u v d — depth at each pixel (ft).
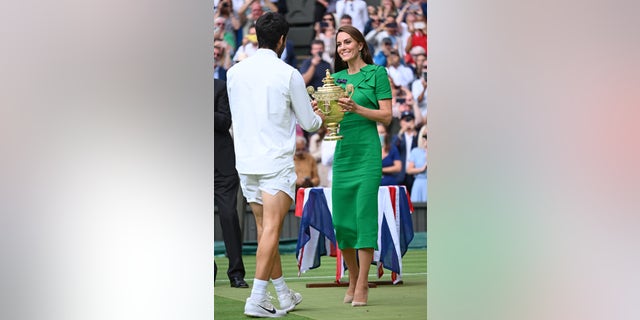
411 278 89.30
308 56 149.07
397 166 124.77
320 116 63.82
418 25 142.61
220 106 78.18
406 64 141.28
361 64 66.28
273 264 60.80
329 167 129.29
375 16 142.51
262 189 59.82
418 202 134.92
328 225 74.69
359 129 64.90
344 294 74.79
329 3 144.87
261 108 59.16
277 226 60.03
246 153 59.62
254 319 60.34
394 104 139.44
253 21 137.80
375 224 65.51
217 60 137.08
